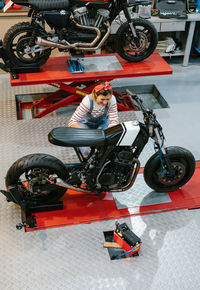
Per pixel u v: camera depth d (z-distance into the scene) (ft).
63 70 13.01
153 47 13.51
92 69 13.12
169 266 7.97
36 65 12.73
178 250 8.34
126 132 8.04
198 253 8.28
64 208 9.32
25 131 12.33
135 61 13.75
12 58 12.44
